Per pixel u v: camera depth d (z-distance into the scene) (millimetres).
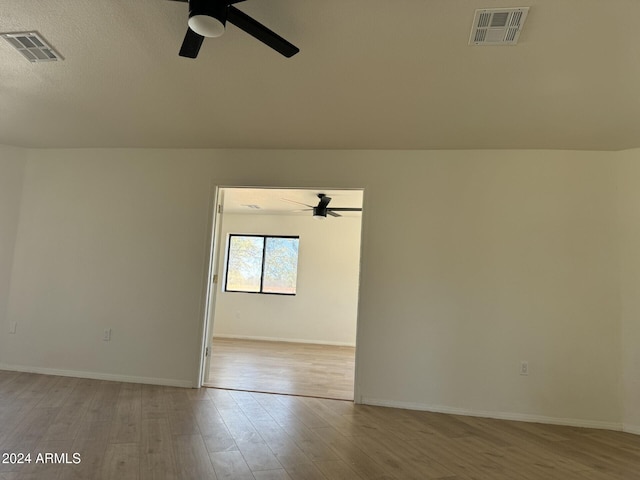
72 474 2121
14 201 4375
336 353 6605
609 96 2697
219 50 2395
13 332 4254
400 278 3809
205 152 4219
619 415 3412
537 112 2988
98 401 3383
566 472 2451
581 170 3688
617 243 3561
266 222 8156
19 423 2812
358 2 1925
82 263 4250
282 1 1938
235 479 2141
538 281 3637
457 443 2855
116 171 4312
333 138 3729
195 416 3123
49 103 3246
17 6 2061
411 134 3539
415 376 3695
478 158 3826
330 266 7902
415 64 2443
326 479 2191
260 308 7973
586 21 1981
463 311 3701
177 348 4031
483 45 2219
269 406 3492
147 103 3189
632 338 3422
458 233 3783
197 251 4121
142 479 2098
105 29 2238
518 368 3582
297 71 2598
